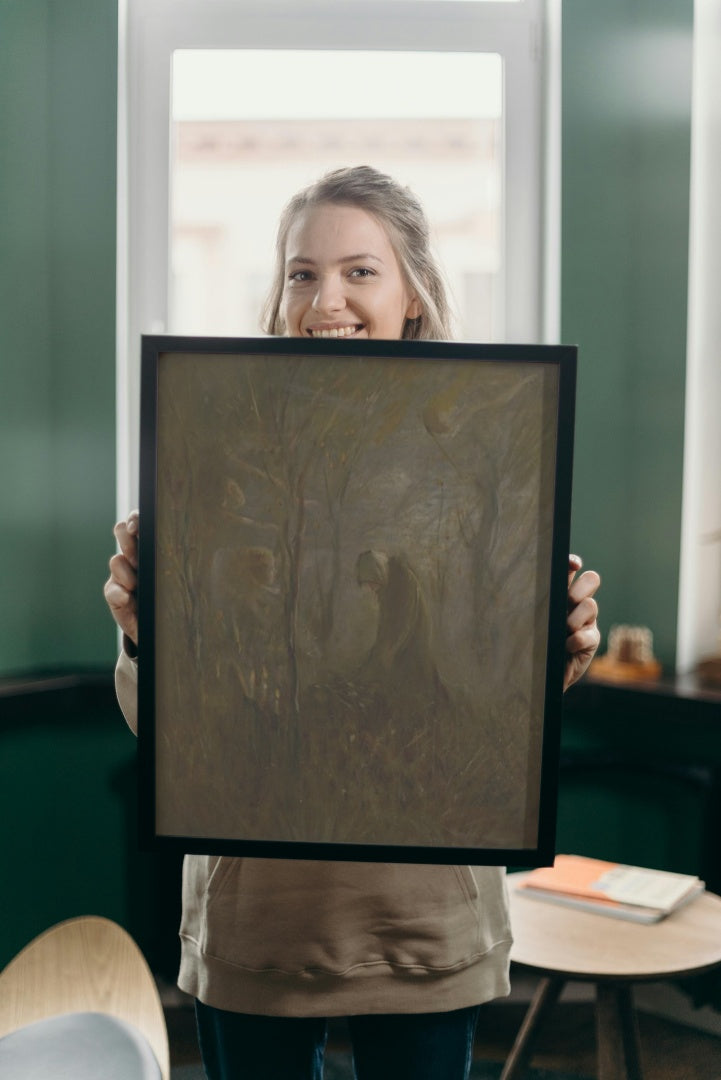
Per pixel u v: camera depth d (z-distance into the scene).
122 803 2.46
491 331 2.65
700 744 2.40
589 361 2.54
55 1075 0.87
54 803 2.46
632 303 2.54
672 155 2.48
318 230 1.17
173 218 2.58
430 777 1.00
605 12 2.48
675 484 2.53
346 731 1.00
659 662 2.56
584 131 2.50
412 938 1.11
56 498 2.54
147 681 0.99
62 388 2.52
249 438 0.98
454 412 0.97
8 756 2.37
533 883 1.76
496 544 0.98
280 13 2.51
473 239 2.64
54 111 2.48
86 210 2.50
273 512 0.99
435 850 1.00
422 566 0.99
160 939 2.35
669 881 1.77
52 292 2.51
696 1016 2.40
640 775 2.50
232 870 1.14
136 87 2.53
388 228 1.18
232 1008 1.13
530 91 2.56
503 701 0.99
